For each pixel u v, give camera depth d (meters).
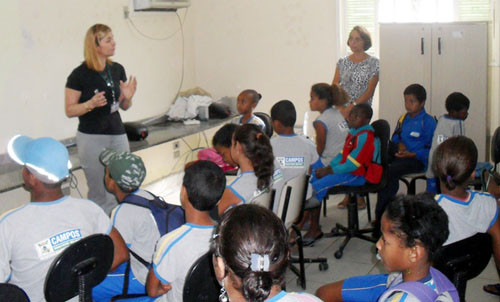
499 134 3.41
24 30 4.14
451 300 1.48
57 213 1.93
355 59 4.96
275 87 6.08
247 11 6.03
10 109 4.08
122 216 2.30
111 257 2.01
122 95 4.02
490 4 5.00
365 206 4.65
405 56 4.70
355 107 3.67
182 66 6.21
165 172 5.82
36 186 1.92
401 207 1.50
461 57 4.52
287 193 2.86
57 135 4.54
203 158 4.60
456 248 2.04
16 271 1.89
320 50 5.75
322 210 4.65
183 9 6.12
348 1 5.55
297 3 5.75
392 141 4.22
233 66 6.25
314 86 4.00
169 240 1.88
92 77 3.78
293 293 1.19
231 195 2.59
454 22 4.47
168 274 1.87
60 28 4.48
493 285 3.12
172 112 5.80
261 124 4.11
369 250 3.78
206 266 1.82
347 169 3.61
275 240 1.11
